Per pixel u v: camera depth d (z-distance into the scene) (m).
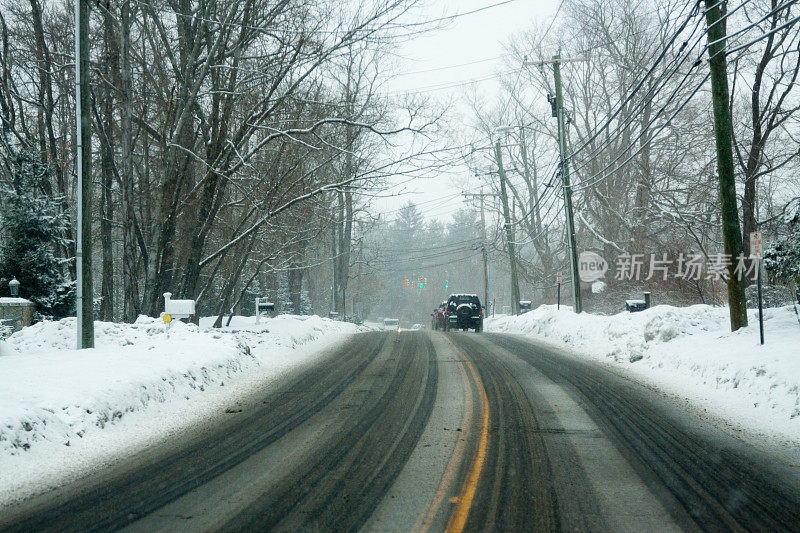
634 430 8.54
